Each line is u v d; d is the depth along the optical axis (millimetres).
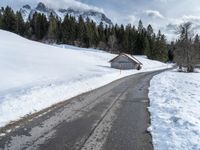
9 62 30562
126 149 6891
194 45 58781
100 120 9992
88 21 132875
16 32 117188
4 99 12125
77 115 10719
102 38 124750
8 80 20562
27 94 13781
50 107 12117
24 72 26359
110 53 104938
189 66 56969
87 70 40969
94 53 88250
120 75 41500
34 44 63062
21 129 8352
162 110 12062
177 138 7758
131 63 66125
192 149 6836
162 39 125250
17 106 11219
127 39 121625
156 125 9328
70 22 122250
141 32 131125
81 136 7867
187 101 14383
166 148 6961
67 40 119562
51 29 118125
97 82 25875
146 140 7652
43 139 7449
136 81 30922
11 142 7090
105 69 50656
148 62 97500
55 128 8633
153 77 38781
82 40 120188
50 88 16953
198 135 8031
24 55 40312
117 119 10250
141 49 121625
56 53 57562
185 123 9359
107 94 17969
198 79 33094
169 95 17094
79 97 15891
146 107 13055
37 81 21812
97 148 6895
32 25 124375
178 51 60656
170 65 109812
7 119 9438
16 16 120688
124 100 15320
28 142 7145
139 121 9969
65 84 20062
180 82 28188
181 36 58812
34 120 9562
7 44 47875
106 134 8164
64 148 6801
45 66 34406
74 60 54594
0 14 120375
